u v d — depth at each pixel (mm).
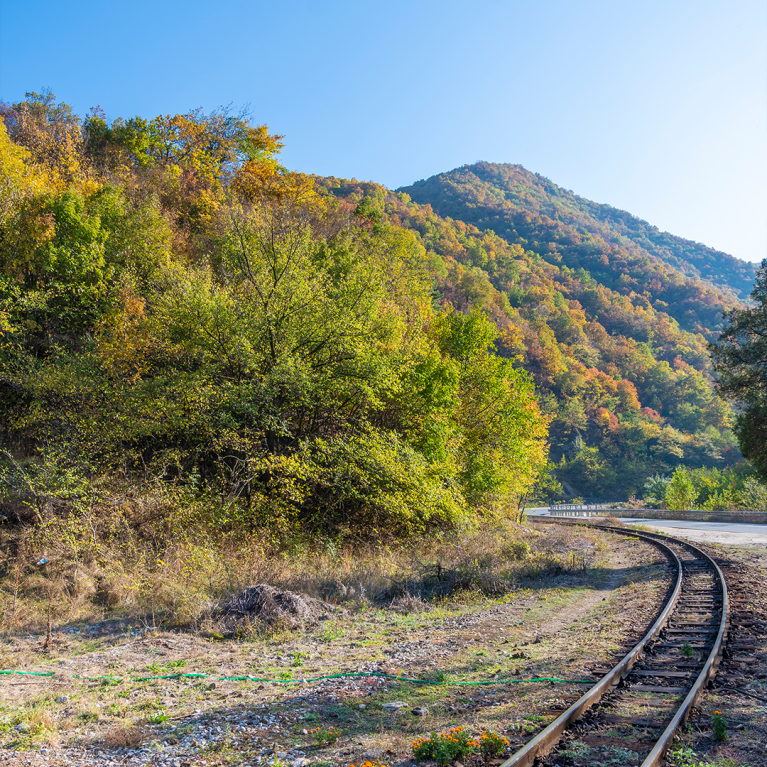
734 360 25562
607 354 162750
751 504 46750
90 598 11062
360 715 5969
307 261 18469
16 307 16453
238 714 6008
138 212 21141
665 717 5555
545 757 4812
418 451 19969
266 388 16094
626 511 49969
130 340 16375
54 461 13711
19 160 18828
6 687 6980
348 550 16438
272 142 38125
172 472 16484
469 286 122125
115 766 4852
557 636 9680
